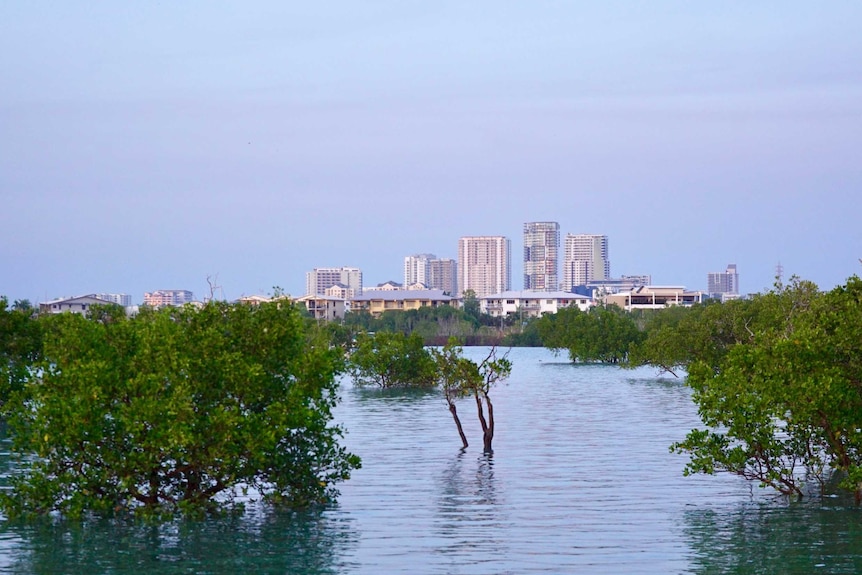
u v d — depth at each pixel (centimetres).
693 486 4384
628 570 2956
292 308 3869
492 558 3109
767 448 3891
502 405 8919
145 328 3750
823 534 3375
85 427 3400
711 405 3828
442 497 4144
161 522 3556
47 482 3466
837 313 3900
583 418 7656
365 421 7450
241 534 3397
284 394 3725
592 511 3834
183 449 3456
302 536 3384
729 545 3241
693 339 10775
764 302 9569
